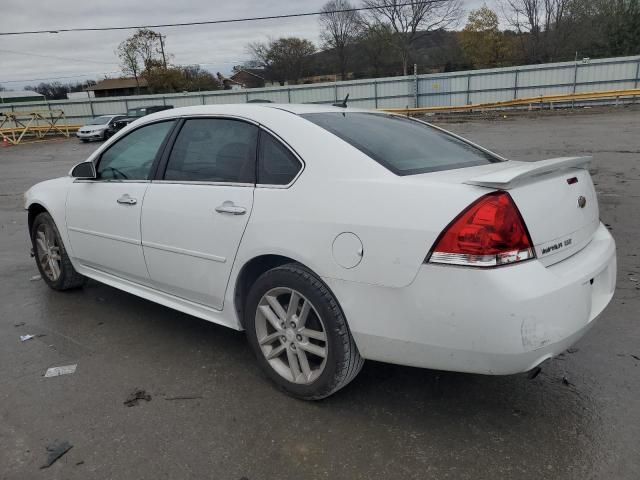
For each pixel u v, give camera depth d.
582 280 2.44
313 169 2.77
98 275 4.30
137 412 2.89
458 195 2.32
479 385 3.07
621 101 29.91
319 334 2.77
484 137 17.98
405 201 2.42
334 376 2.72
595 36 47.88
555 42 50.75
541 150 13.71
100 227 3.98
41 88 81.12
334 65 70.25
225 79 84.88
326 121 3.07
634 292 4.35
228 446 2.59
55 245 4.68
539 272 2.30
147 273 3.69
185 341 3.76
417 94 34.31
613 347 3.46
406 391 3.03
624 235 5.98
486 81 32.94
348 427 2.72
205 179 3.27
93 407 2.95
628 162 11.12
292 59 73.44
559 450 2.50
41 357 3.55
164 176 3.54
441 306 2.32
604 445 2.52
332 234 2.59
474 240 2.23
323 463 2.46
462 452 2.50
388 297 2.45
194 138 3.44
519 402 2.89
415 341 2.43
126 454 2.55
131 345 3.71
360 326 2.57
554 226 2.48
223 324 3.29
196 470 2.43
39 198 4.61
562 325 2.33
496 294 2.21
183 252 3.33
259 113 3.14
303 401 2.96
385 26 59.03
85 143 28.42
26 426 2.78
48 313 4.33
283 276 2.80
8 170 16.98
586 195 2.85
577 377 3.12
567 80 31.64
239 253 3.00
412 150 3.01
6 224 8.22
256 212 2.90
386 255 2.42
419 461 2.45
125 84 82.44
